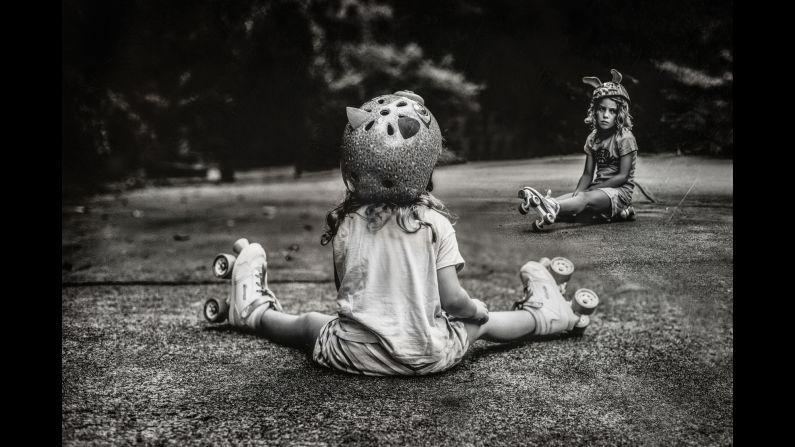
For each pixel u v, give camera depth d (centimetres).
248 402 178
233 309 251
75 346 233
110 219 610
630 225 193
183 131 548
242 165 831
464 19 402
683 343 243
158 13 517
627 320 277
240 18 518
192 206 720
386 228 196
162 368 209
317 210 699
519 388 192
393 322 197
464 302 206
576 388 193
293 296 333
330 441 153
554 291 246
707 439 156
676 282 218
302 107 530
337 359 205
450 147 343
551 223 190
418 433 158
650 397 185
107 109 528
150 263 421
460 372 208
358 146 190
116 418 166
